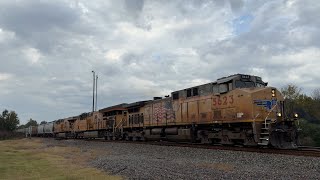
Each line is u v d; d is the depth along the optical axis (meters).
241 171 12.92
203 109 25.92
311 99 57.31
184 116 28.28
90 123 54.41
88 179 12.92
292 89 56.91
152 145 28.08
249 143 21.23
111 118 45.28
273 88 21.95
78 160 20.50
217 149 21.36
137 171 14.11
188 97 28.06
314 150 18.47
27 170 16.28
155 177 12.33
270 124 20.02
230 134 22.80
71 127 64.56
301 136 38.22
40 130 88.00
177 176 12.25
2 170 16.41
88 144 36.81
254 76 23.88
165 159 18.52
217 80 24.55
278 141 20.02
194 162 16.42
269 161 15.27
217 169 13.80
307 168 13.07
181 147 24.30
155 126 33.34
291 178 11.05
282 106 21.62
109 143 34.94
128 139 40.38
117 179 12.63
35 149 32.31
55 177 13.67
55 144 41.09
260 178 11.20
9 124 105.44
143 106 36.69
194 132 26.84
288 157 15.91
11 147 36.12
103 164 17.48
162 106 32.09
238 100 22.12
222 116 23.69
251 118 20.86
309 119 51.88
